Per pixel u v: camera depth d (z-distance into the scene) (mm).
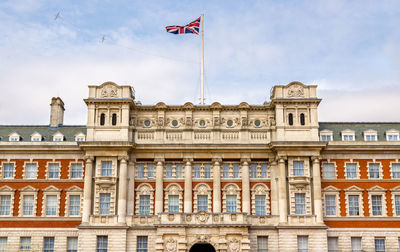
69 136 78562
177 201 72938
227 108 75562
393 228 71688
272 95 76875
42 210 72750
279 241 68375
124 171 71562
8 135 78500
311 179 71812
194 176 73688
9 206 73500
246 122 74938
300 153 72062
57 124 81688
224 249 65250
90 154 72188
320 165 73688
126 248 68375
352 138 76500
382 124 80562
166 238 66000
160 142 74000
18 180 73812
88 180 71188
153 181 73312
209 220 66812
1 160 74750
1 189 73500
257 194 72938
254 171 74125
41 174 74188
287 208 70750
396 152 74438
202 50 80250
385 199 72812
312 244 68188
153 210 72188
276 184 72812
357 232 71562
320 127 79000
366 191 73125
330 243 71375
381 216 72125
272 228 69375
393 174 74000
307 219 69312
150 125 75438
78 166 74688
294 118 73875
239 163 74188
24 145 74250
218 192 72312
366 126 79812
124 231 68625
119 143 71438
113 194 71125
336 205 72562
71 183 73750
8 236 71812
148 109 75750
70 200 73625
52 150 74625
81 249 67938
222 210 72312
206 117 75625
